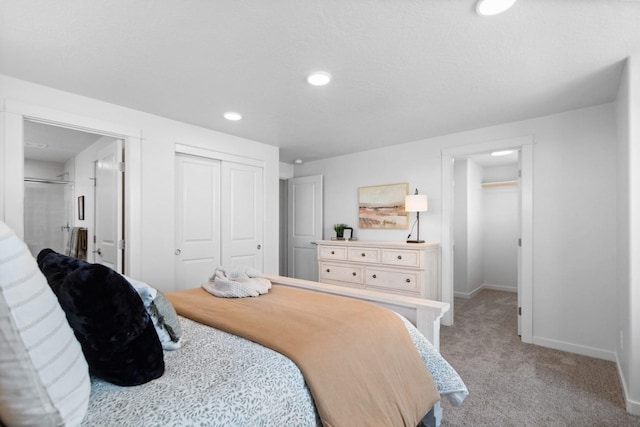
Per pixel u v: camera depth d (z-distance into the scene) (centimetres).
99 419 82
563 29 169
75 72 219
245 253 395
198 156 349
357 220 462
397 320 169
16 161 228
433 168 388
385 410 131
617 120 253
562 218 297
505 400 208
